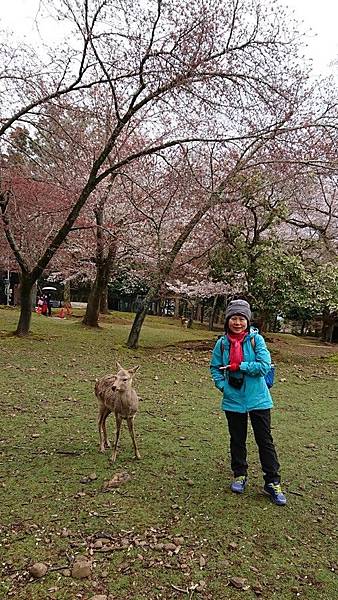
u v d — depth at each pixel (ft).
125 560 10.47
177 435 19.30
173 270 48.49
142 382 30.45
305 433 20.99
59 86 36.06
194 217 44.32
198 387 29.89
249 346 14.25
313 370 40.11
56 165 43.96
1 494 13.23
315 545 11.62
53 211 43.06
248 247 45.70
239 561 10.71
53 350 39.96
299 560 10.94
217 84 34.55
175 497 13.58
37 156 45.01
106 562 10.37
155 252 49.80
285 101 37.32
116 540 11.21
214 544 11.30
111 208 52.31
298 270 42.91
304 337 82.64
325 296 42.91
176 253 44.50
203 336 61.67
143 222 50.80
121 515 12.35
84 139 44.29
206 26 33.50
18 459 15.88
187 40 33.71
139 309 45.19
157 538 11.37
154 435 19.13
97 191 47.19
